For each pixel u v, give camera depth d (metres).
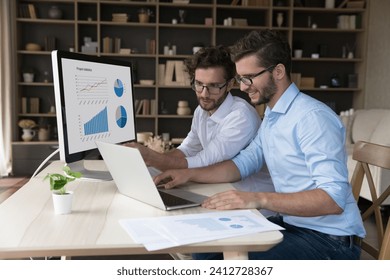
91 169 1.86
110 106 1.83
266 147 1.69
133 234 1.03
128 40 6.59
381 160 1.64
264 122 1.71
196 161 1.85
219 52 1.93
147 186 1.26
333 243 1.52
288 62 1.56
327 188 1.37
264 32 1.54
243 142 1.92
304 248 1.48
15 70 6.17
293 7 6.50
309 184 1.56
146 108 6.48
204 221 1.13
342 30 6.59
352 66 6.96
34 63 6.49
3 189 5.00
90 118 1.69
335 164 1.42
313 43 6.88
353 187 1.76
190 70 2.04
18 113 6.27
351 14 6.82
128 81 1.99
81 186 1.54
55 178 1.19
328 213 1.36
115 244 0.97
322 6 6.71
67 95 1.54
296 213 1.34
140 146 1.80
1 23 5.76
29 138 6.15
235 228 1.08
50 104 6.57
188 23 6.63
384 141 5.02
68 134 1.55
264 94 1.57
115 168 1.36
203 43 6.63
